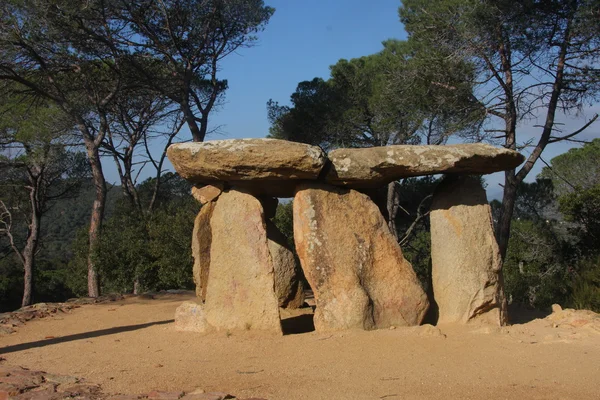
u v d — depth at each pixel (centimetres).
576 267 1373
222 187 791
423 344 650
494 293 771
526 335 707
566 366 570
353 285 736
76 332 823
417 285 768
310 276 744
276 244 988
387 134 1767
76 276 2231
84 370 586
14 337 795
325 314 728
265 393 491
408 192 2038
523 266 1625
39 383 532
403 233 2078
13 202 2438
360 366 572
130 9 1588
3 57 1498
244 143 720
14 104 1831
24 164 2023
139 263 1598
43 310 1013
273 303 723
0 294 2759
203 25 1742
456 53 1320
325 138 1916
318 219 759
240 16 1775
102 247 1620
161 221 1633
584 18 1189
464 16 1305
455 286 772
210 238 838
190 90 1861
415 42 1596
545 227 1716
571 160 2003
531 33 1274
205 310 755
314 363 587
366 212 789
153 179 2766
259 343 674
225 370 570
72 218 3797
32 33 1489
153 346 690
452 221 795
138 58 1720
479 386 508
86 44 1586
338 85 1911
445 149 757
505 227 1324
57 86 1594
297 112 1936
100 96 1809
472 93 1381
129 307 1074
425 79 1398
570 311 831
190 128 1747
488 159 761
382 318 742
